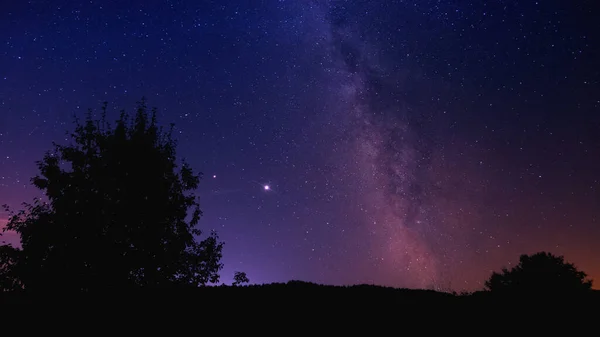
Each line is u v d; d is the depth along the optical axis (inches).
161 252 510.3
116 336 276.5
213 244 561.6
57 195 497.0
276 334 285.6
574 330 300.0
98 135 539.5
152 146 544.7
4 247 470.9
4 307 339.3
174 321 309.1
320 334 287.4
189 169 567.8
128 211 503.2
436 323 315.9
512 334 293.3
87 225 481.7
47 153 518.9
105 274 473.1
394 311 344.2
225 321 311.0
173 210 532.7
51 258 467.8
